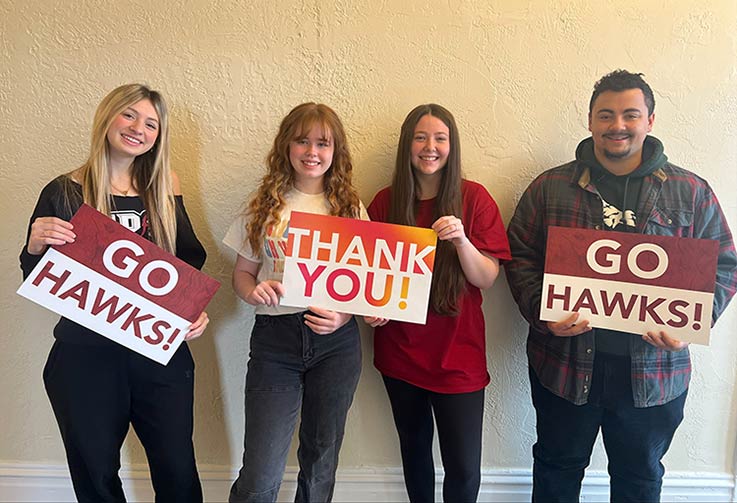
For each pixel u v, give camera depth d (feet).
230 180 4.77
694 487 5.26
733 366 5.10
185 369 4.17
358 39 4.58
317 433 4.09
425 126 4.02
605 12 4.58
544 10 4.58
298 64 4.61
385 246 3.88
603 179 4.07
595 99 3.99
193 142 4.69
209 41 4.56
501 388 5.14
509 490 5.30
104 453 3.93
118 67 4.58
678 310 3.80
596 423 4.29
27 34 4.50
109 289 3.74
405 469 4.66
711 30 4.58
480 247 4.17
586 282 3.94
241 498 4.00
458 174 4.15
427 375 4.27
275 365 4.00
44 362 5.04
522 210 4.39
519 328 5.03
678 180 4.00
